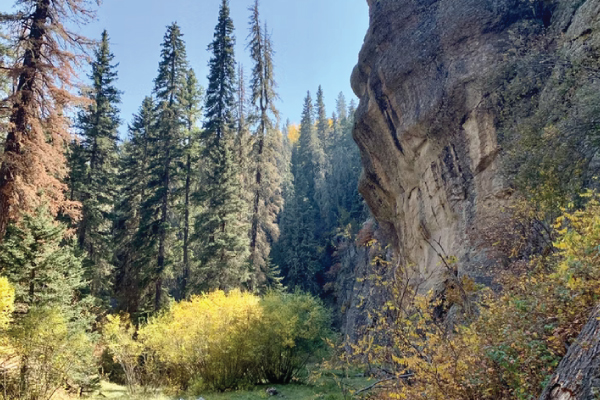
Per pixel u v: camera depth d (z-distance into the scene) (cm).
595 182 612
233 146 2436
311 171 4838
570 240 436
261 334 1279
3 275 1071
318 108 5931
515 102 915
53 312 1011
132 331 1490
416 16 1352
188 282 2158
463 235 1010
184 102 2367
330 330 1449
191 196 2278
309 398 1041
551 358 355
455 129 1103
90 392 1184
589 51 745
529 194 701
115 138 2538
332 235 3844
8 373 984
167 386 1309
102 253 2120
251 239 2216
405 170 1390
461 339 457
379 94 1435
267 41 2462
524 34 1019
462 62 1113
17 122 1004
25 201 1006
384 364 559
